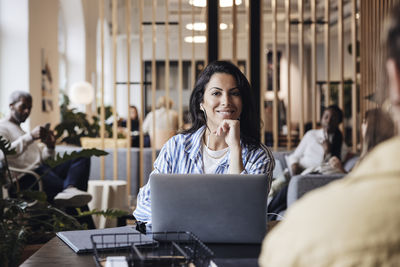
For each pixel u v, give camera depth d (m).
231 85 2.20
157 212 1.73
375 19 6.07
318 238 0.63
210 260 1.50
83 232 1.99
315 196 0.69
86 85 10.23
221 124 2.12
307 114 17.70
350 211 0.63
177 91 16.81
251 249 1.66
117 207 5.40
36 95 8.17
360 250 0.60
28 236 3.79
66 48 12.12
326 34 6.39
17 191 4.02
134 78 16.61
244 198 1.71
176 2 14.24
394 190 0.63
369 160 0.69
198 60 16.64
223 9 12.51
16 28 7.63
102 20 6.35
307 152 5.82
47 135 4.72
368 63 6.16
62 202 4.61
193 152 2.22
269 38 16.89
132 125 10.18
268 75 17.52
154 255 1.59
